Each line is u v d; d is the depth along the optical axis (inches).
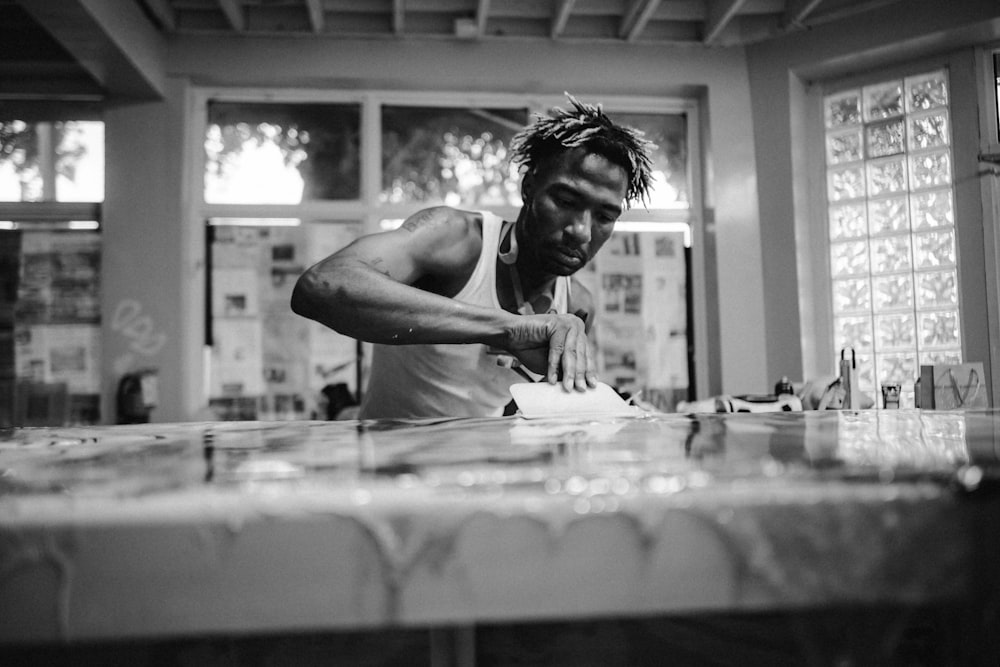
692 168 168.4
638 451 14.8
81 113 156.5
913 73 151.0
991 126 143.2
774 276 160.4
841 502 10.6
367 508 10.3
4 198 155.6
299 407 157.3
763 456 13.4
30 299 154.8
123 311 151.5
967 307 142.8
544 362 44.5
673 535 10.4
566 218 50.3
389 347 57.4
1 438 24.0
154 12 144.6
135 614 10.2
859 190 157.5
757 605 10.4
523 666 14.7
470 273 53.3
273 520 10.3
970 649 11.1
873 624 11.2
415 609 10.3
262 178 160.7
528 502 10.4
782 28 158.4
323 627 10.2
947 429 20.0
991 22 137.6
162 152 154.5
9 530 10.2
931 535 10.7
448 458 13.9
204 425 30.4
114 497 10.5
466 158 164.7
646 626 14.9
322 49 157.2
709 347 165.0
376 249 48.2
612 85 163.2
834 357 157.8
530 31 161.3
